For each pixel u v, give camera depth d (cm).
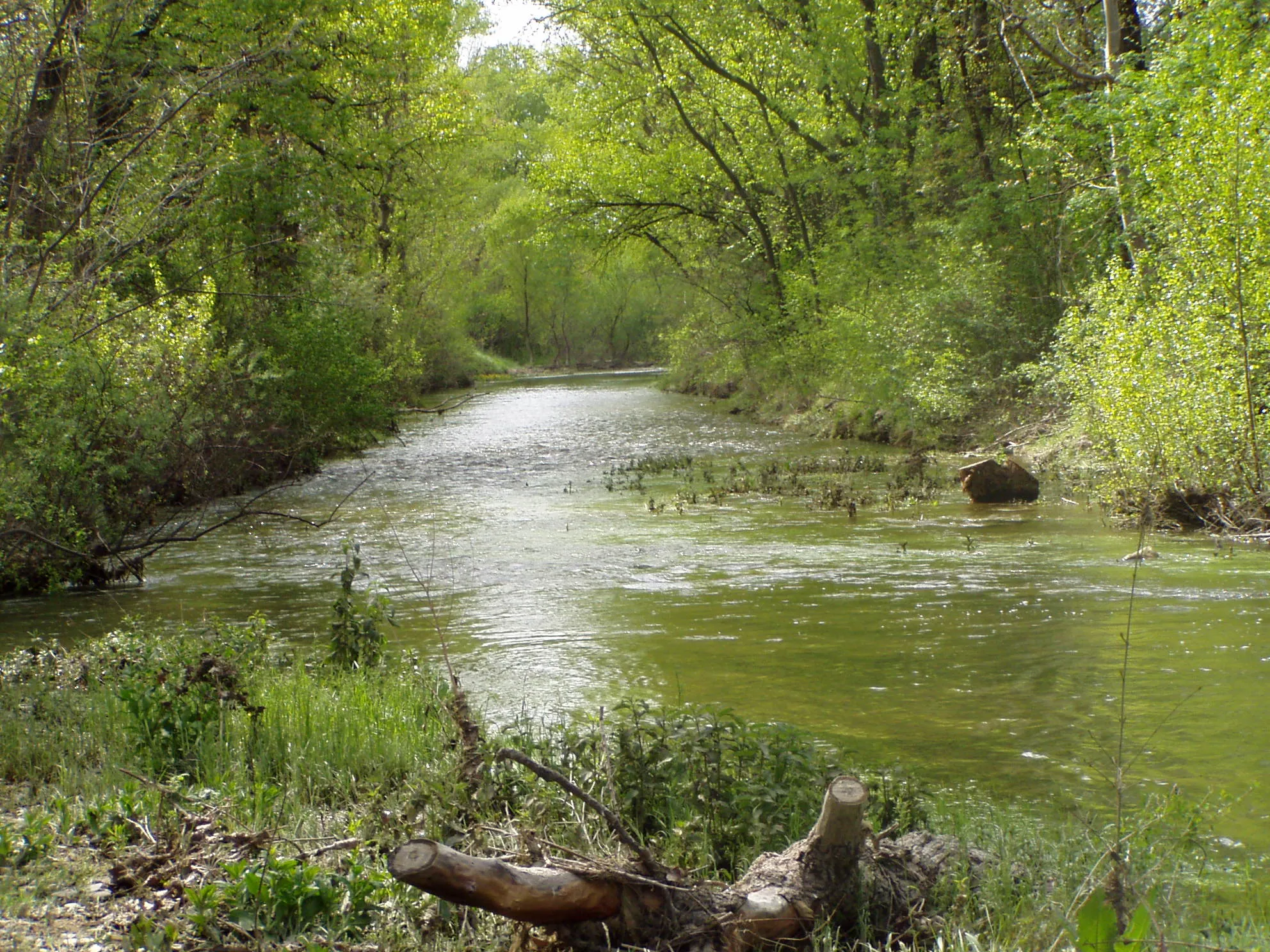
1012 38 2688
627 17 3194
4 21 1498
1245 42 1526
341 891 414
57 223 1577
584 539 1495
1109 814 547
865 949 398
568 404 4306
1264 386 1359
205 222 2055
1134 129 1602
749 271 3616
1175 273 1437
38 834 475
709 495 1884
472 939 402
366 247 3609
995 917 422
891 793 535
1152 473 1429
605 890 383
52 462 1252
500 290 7819
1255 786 586
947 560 1257
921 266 2628
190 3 1978
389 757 628
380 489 2084
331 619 1090
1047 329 2319
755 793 503
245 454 1900
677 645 938
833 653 894
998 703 748
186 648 806
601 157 3481
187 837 472
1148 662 824
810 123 3183
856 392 2755
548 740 611
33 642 985
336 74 2461
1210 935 396
